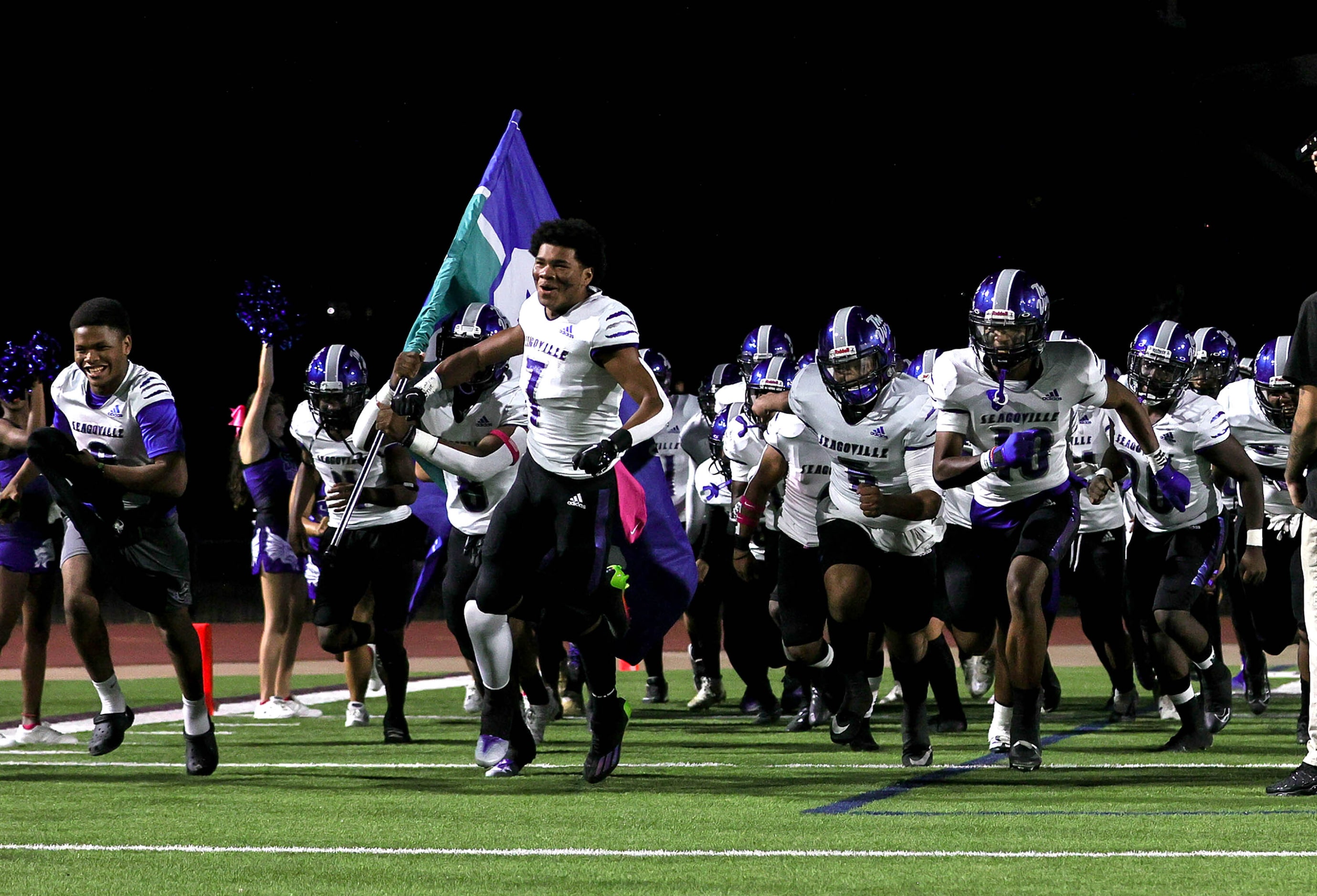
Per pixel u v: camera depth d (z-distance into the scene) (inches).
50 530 714.8
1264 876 363.3
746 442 785.6
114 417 559.8
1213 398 721.0
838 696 708.0
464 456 581.3
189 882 362.9
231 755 653.3
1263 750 655.8
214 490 2225.6
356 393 698.8
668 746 692.7
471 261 710.5
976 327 557.9
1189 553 681.6
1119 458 617.0
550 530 520.7
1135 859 386.6
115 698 606.5
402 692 714.8
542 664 802.8
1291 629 733.3
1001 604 616.7
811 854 398.0
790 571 693.9
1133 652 844.0
